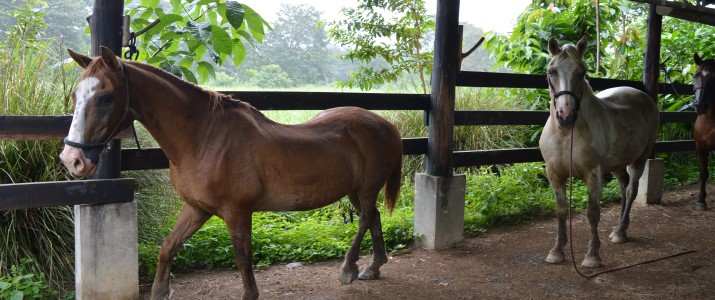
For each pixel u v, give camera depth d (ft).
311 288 12.02
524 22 26.11
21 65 12.55
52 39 14.49
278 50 53.21
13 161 11.81
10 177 11.34
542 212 18.81
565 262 14.03
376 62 56.08
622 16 29.89
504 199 18.31
